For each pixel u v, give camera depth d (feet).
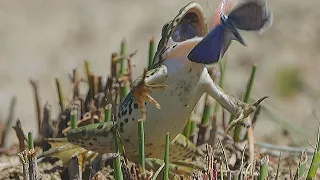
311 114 43.96
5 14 87.35
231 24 23.79
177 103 25.67
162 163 27.35
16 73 76.33
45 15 87.30
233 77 72.95
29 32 83.76
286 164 32.09
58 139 29.40
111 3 89.25
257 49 78.33
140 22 84.48
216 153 30.35
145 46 79.20
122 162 26.35
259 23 23.81
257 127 46.91
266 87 72.38
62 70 74.95
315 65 76.13
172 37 25.46
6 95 71.77
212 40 23.98
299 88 72.49
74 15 86.79
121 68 32.35
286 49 78.74
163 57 25.40
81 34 82.99
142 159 25.62
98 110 31.07
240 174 26.50
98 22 85.10
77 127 29.35
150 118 25.88
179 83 25.41
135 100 25.39
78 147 29.37
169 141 26.07
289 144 36.52
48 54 79.25
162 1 89.10
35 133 50.08
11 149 34.17
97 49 79.97
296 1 88.38
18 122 30.91
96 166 28.07
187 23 25.48
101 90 32.63
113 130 26.16
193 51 24.13
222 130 33.71
